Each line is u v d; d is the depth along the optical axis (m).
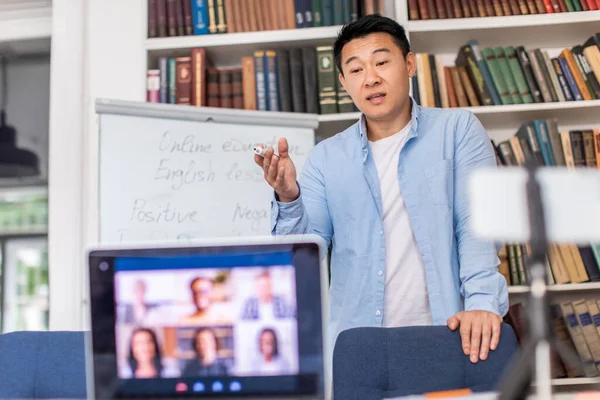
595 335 2.49
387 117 1.89
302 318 0.79
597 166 2.61
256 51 2.86
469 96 2.71
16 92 3.25
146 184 2.55
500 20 2.72
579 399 0.83
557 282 2.55
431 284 1.77
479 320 1.25
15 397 1.32
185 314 0.80
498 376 1.19
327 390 0.77
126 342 0.80
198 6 2.84
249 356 0.79
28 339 1.38
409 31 2.73
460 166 1.84
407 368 1.23
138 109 2.59
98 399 0.80
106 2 2.96
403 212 1.87
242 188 2.63
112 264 0.82
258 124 2.68
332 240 2.02
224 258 0.81
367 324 1.81
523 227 0.68
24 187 3.23
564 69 2.70
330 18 2.80
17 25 3.21
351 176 1.90
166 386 0.79
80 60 2.94
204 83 2.76
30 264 3.21
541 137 2.63
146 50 2.83
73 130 2.91
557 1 2.74
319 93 2.76
